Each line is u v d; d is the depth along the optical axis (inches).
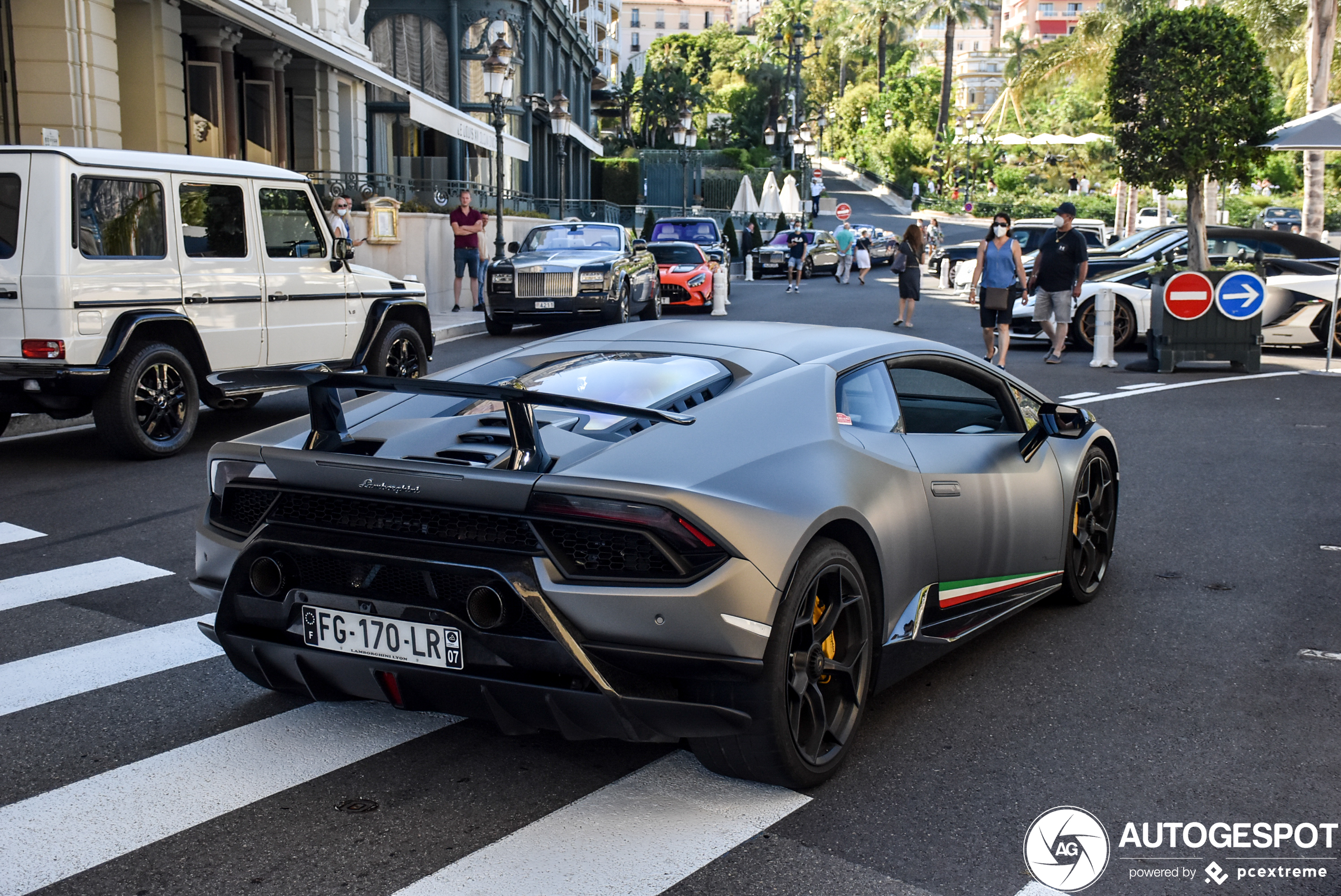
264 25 658.8
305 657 126.0
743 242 1669.5
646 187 2694.4
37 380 288.5
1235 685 160.4
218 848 113.3
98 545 230.8
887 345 158.7
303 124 965.2
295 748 137.4
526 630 114.7
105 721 145.4
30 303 284.5
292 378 119.4
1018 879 109.0
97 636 178.1
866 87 4306.1
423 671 118.4
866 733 143.4
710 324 169.8
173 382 315.9
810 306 912.9
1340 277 506.6
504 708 117.3
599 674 111.7
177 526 246.2
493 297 666.8
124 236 300.4
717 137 3543.3
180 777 129.4
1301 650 175.0
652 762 134.0
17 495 272.2
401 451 129.4
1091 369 520.1
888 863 111.6
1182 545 236.2
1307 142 557.6
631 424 130.5
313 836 115.8
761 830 117.7
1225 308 498.9
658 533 111.3
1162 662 170.1
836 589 127.0
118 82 644.1
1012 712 150.6
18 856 111.7
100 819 119.2
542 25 1659.7
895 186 3511.3
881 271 1556.3
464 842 114.5
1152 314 514.0
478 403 145.6
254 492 131.7
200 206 322.3
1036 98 1910.7
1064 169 3129.9
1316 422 379.6
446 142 1422.2
